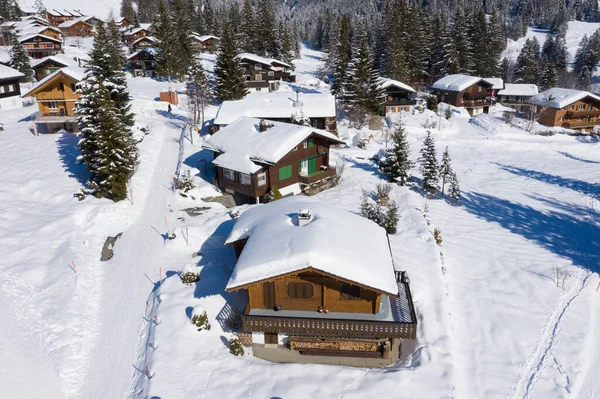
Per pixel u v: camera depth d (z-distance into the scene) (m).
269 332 19.69
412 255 26.97
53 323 21.77
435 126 66.00
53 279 25.12
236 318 21.64
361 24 110.12
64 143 45.56
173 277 24.89
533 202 39.62
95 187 34.88
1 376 18.42
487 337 21.50
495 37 105.31
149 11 161.38
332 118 51.53
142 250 28.73
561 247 31.02
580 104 72.12
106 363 19.77
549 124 72.81
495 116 74.81
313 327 19.17
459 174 47.28
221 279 24.72
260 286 19.81
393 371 18.64
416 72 92.38
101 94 34.16
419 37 92.31
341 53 86.00
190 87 61.22
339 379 18.30
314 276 19.42
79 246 28.78
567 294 25.17
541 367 19.56
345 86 68.75
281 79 90.19
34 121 47.66
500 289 25.59
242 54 78.88
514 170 49.06
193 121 53.12
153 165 42.03
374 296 19.47
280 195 33.81
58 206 33.78
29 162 40.78
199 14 128.75
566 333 21.83
